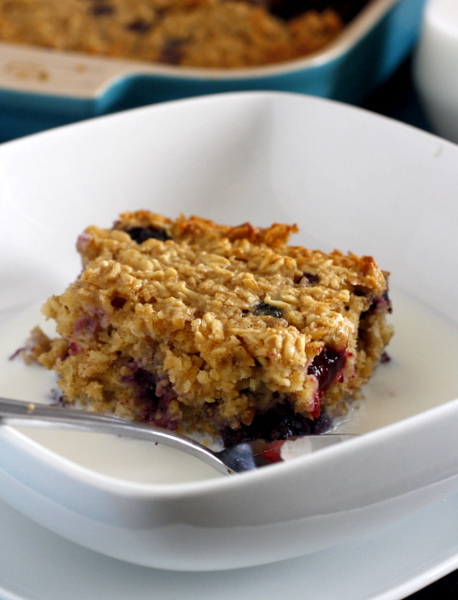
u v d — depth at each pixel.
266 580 0.24
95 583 0.24
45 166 0.34
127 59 0.45
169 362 0.27
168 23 0.47
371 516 0.24
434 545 0.25
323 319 0.27
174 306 0.28
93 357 0.28
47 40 0.46
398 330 0.31
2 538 0.25
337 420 0.29
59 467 0.22
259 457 0.27
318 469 0.22
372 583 0.24
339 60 0.41
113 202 0.35
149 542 0.23
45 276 0.33
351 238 0.34
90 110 0.39
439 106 0.40
